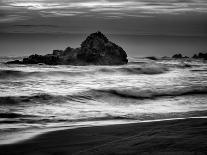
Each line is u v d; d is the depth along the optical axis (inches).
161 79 1198.3
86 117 556.4
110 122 509.0
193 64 2230.6
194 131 368.2
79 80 1125.1
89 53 1807.3
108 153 294.4
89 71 1405.0
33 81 1043.9
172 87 962.7
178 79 1198.9
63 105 683.4
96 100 768.3
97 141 350.6
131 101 776.9
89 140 358.3
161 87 959.6
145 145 308.3
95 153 299.3
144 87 951.0
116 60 1846.7
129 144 319.0
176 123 431.8
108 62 1819.6
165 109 665.0
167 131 376.2
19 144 347.6
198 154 271.4
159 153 278.7
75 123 499.2
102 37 1891.0
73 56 1818.4
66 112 601.6
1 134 402.0
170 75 1424.7
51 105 674.8
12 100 687.1
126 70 1555.1
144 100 792.3
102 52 1833.2
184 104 738.8
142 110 649.0
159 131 379.6
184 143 307.3
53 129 437.1
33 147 334.6
